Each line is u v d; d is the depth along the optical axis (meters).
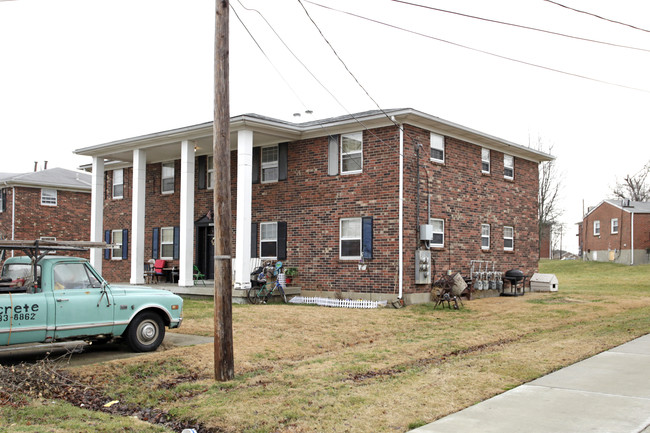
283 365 10.34
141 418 7.47
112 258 28.59
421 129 19.92
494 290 23.44
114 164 28.42
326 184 20.73
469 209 22.17
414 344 12.23
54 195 36.59
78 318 10.23
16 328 9.55
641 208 48.69
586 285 31.09
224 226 9.25
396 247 18.92
